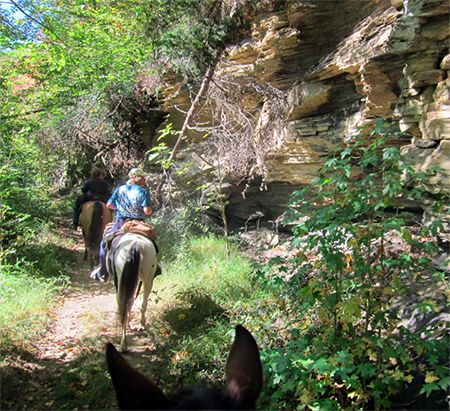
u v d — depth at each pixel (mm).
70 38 8992
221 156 9852
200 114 10578
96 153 14984
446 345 3320
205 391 1335
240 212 10422
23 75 11664
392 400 3732
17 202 10516
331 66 6871
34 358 5418
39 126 12469
